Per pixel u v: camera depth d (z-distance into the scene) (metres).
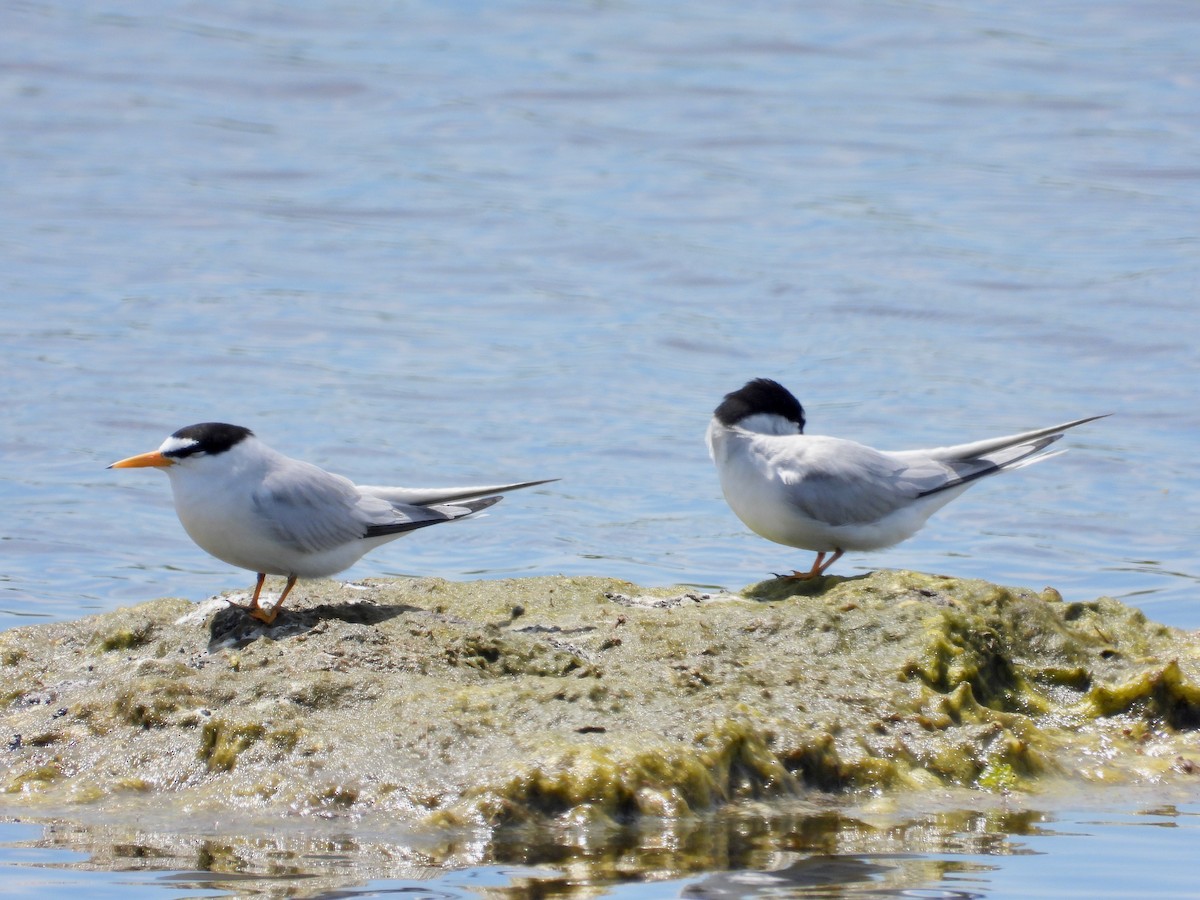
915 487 10.38
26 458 15.52
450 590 9.98
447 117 30.36
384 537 9.78
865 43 35.16
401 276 22.08
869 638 8.96
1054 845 7.37
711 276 21.86
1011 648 9.22
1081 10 37.28
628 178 26.77
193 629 9.27
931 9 37.56
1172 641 9.50
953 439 16.11
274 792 7.44
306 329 19.80
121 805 7.50
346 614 9.36
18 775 7.76
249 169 27.09
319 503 9.42
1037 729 8.56
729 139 28.94
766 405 10.62
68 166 26.97
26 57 32.69
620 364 18.69
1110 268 21.67
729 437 10.51
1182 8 36.84
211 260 22.52
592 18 37.06
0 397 17.03
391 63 33.53
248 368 18.33
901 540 10.52
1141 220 23.97
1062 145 28.20
